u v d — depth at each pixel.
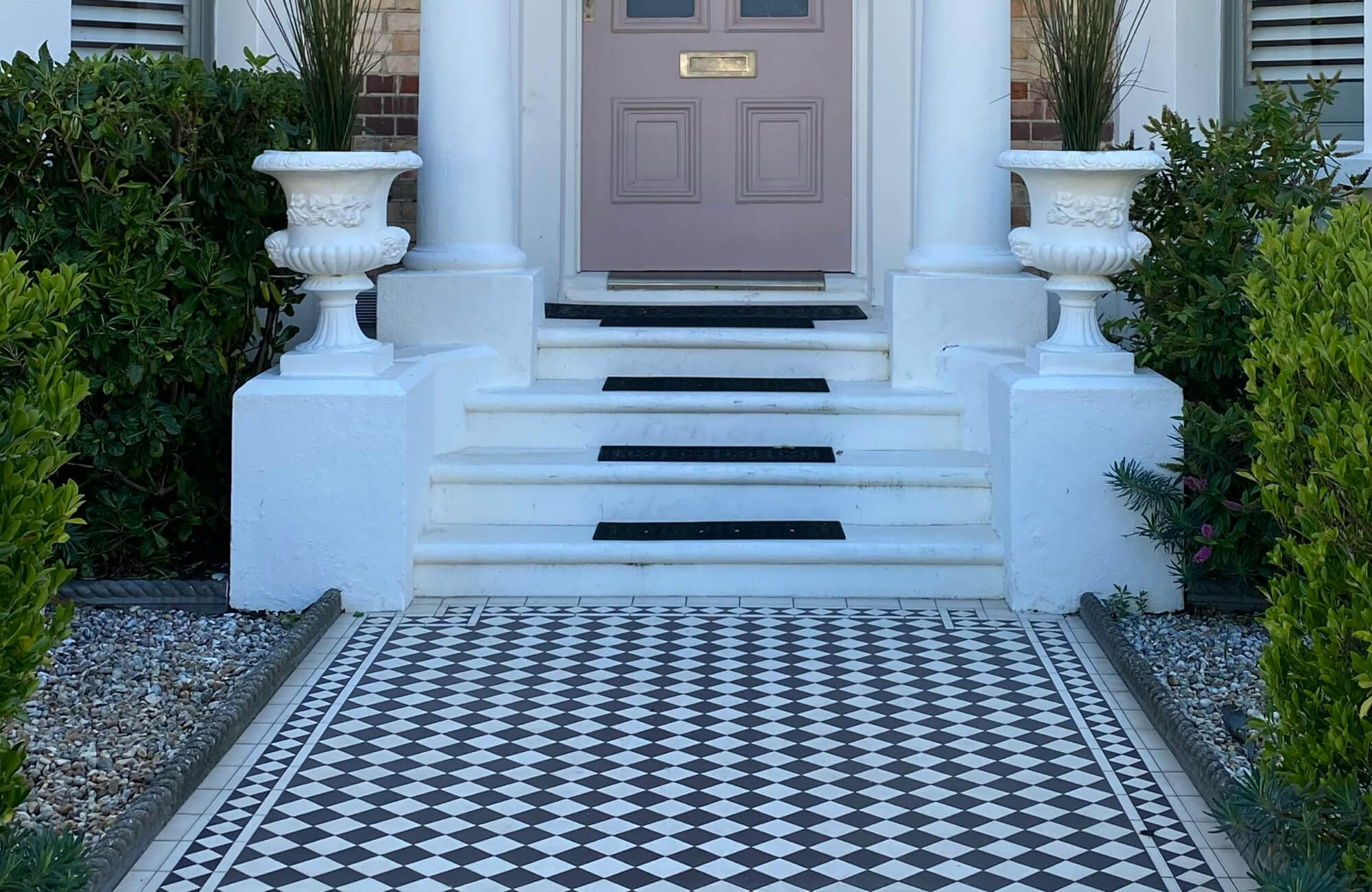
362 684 4.79
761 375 6.72
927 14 6.61
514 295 6.53
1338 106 7.16
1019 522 5.52
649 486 5.98
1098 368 5.57
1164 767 4.16
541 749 4.28
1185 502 5.45
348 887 3.46
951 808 3.89
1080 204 5.51
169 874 3.52
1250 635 5.27
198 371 5.86
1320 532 3.15
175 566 6.08
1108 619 5.22
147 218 5.59
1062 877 3.51
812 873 3.53
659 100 7.98
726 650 5.12
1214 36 7.32
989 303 6.48
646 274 7.98
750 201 8.05
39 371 3.26
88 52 7.24
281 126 6.08
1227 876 3.52
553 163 7.66
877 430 6.33
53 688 4.75
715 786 4.03
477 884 3.48
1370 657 2.84
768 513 6.00
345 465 5.48
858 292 7.77
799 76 7.96
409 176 7.69
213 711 4.44
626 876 3.51
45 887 3.03
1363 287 3.12
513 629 5.34
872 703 4.64
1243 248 5.71
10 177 5.59
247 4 7.32
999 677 4.88
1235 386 6.03
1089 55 5.61
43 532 3.10
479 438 6.34
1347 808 3.07
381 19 7.57
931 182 6.61
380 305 6.55
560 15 7.60
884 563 5.71
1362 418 2.96
